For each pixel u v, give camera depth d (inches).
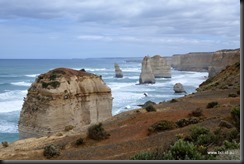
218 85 2246.6
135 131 1057.5
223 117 990.4
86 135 1071.0
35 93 1831.9
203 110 1198.9
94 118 1988.2
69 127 1457.9
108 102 2075.5
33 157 883.4
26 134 1824.6
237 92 1649.9
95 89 2020.2
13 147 1114.1
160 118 1175.6
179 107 1398.9
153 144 848.3
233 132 710.5
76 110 1888.5
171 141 801.6
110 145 911.0
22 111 1866.4
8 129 2206.0
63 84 1839.3
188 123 1026.7
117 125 1204.5
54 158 862.5
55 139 1127.6
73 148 981.8
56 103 1766.7
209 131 792.9
